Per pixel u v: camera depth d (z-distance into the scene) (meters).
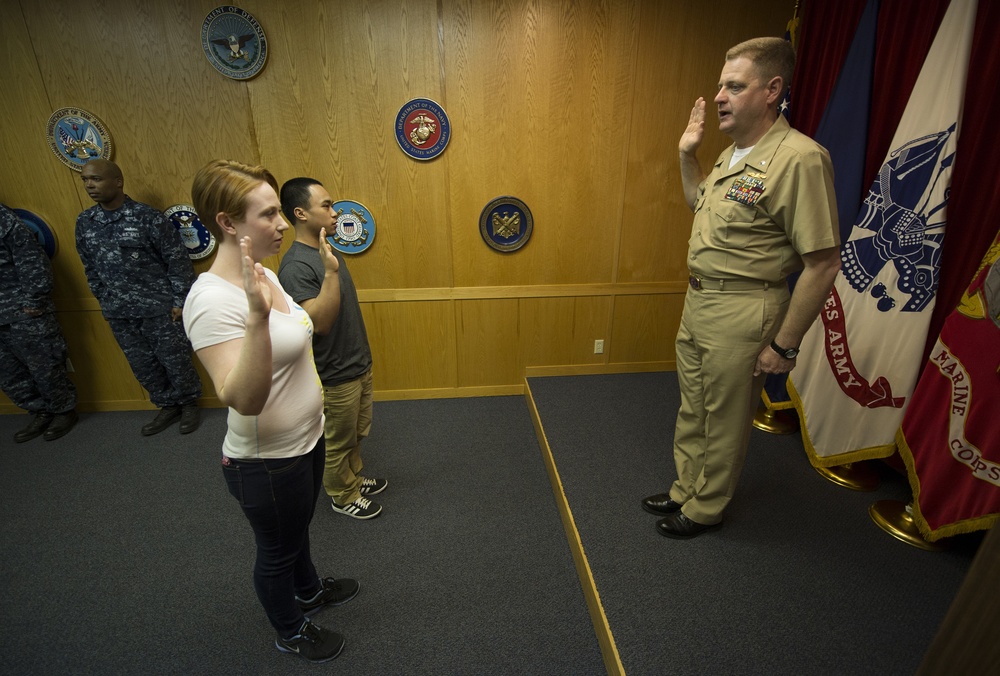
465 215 2.55
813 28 2.15
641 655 1.26
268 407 1.01
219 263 0.96
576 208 2.60
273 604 1.22
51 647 1.43
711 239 1.36
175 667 1.37
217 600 1.59
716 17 2.30
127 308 2.35
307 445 1.11
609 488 1.92
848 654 1.25
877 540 1.62
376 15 2.17
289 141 2.34
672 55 2.35
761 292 1.32
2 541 1.83
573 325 2.85
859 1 1.86
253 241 0.95
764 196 1.23
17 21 2.07
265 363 0.85
